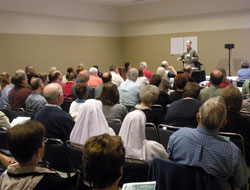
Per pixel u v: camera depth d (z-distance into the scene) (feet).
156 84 15.15
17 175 4.50
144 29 38.73
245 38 30.99
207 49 33.68
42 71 31.32
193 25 34.35
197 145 5.54
